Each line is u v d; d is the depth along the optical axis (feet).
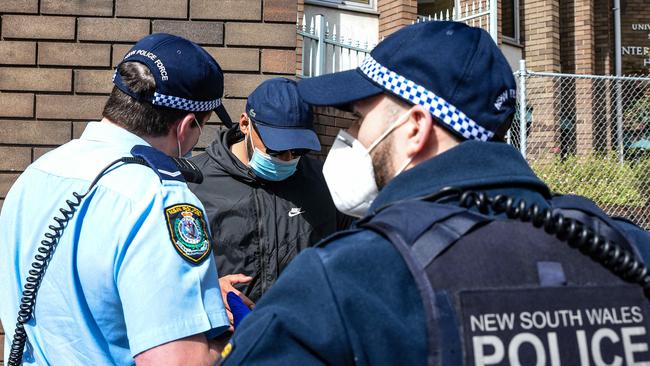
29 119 11.30
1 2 11.24
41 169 5.23
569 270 3.32
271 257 8.71
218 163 8.93
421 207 3.42
